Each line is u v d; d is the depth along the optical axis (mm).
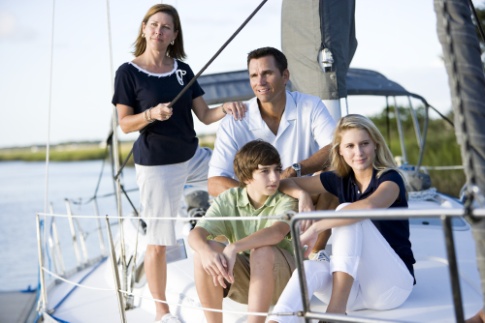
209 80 5895
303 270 2373
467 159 2100
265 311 2771
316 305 2957
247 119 3717
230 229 3111
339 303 2658
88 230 11852
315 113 3695
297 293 2645
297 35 4230
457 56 2217
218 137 3738
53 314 4027
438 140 15352
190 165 4227
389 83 5977
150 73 3711
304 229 2957
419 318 2803
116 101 3715
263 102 3617
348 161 3006
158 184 3684
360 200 2842
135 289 3928
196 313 3242
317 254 3246
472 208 2004
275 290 2875
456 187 13453
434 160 15141
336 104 4191
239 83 5832
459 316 2043
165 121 3701
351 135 2969
